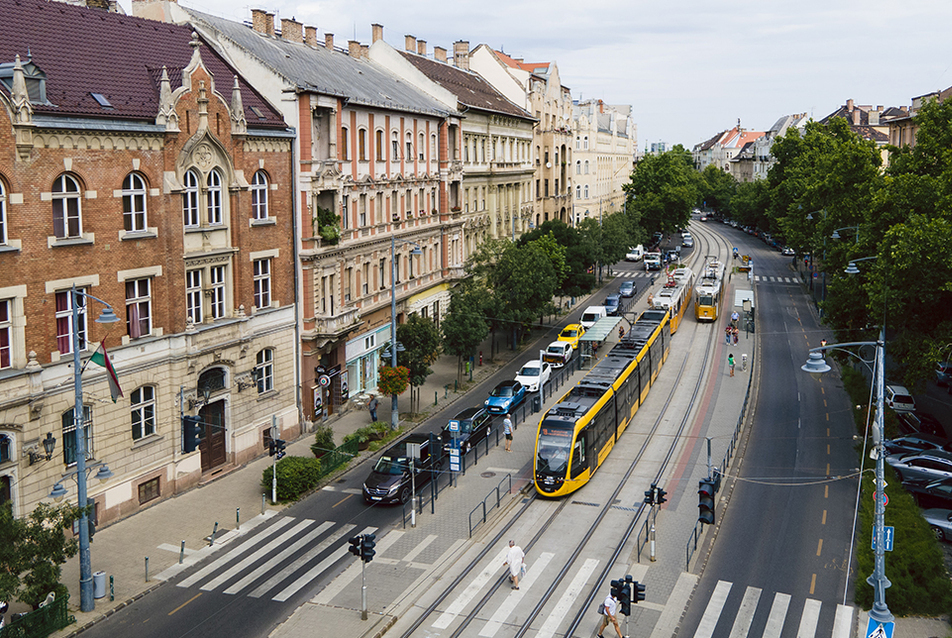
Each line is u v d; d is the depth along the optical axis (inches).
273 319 1546.5
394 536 1178.6
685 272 3408.0
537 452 1338.6
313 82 1676.9
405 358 1766.7
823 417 1804.9
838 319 1761.8
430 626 924.6
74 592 989.8
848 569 1075.9
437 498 1334.9
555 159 3818.9
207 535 1170.0
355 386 1866.4
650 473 1450.5
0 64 1042.1
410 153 2124.8
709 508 983.6
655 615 953.5
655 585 1031.0
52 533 847.7
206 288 1371.8
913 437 1545.3
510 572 1016.2
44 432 1088.8
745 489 1370.6
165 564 1074.7
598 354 2438.5
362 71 2197.3
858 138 3617.1
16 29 1189.1
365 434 1609.3
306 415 1657.2
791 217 3496.6
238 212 1419.8
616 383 1614.2
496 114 2859.3
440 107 2365.9
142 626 916.0
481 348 2496.3
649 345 2004.2
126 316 1226.6
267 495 1330.0
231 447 1450.5
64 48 1237.7
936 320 1433.3
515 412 1840.6
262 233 1502.2
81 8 1363.2
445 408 1859.0
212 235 1382.9
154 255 1256.8
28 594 805.9
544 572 1064.8
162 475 1296.8
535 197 3528.5
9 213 1034.1
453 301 2059.5
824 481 1400.1
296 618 935.0
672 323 2650.1
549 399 1956.2
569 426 1350.9
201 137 1325.0
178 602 974.4
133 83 1291.8
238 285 1433.3
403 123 2057.1
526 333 2598.4
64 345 1128.8
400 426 1707.7
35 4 1269.7
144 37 1444.4
